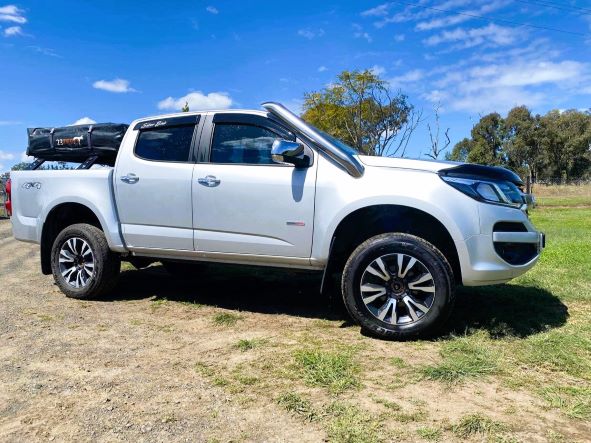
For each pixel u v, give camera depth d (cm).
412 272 380
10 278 636
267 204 422
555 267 638
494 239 374
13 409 268
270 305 488
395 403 270
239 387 292
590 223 1409
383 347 362
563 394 281
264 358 338
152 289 557
